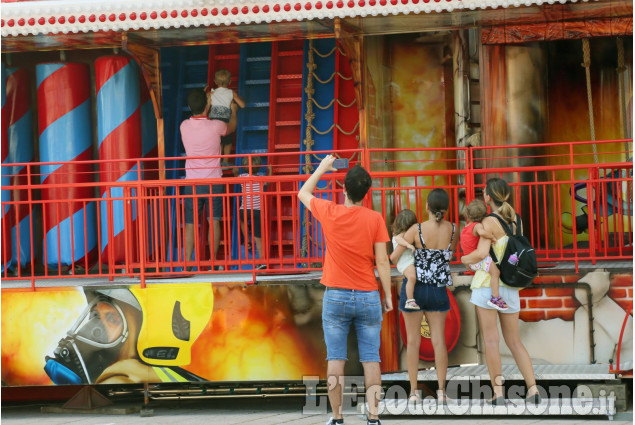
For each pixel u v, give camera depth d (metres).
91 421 11.19
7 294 11.34
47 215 14.86
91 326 11.23
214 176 13.76
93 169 15.20
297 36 13.88
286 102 15.13
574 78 14.67
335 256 9.19
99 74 14.73
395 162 14.98
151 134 15.41
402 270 10.36
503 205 10.21
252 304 11.09
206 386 12.48
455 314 11.01
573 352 10.80
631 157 14.55
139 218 11.25
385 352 10.97
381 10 12.00
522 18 13.03
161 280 11.68
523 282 10.07
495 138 13.66
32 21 12.70
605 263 11.67
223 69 14.48
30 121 15.44
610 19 13.12
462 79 14.20
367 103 13.95
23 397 13.16
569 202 14.27
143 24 12.55
